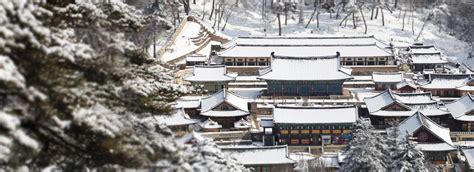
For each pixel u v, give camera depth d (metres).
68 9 20.98
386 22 160.00
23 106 15.66
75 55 17.12
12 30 15.39
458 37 157.38
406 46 138.25
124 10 24.00
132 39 29.05
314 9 169.12
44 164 18.06
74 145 17.69
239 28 152.12
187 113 91.56
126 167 17.50
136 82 23.06
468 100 90.62
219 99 90.00
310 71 102.94
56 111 16.23
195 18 140.25
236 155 68.00
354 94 104.69
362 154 55.50
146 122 22.12
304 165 69.00
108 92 19.42
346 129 82.75
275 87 102.69
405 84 105.44
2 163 15.78
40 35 16.05
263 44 123.25
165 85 30.75
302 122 81.81
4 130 14.86
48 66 16.25
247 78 113.12
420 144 76.81
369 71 118.81
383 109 89.75
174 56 118.19
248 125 86.50
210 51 129.75
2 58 14.73
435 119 91.25
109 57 19.30
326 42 127.56
